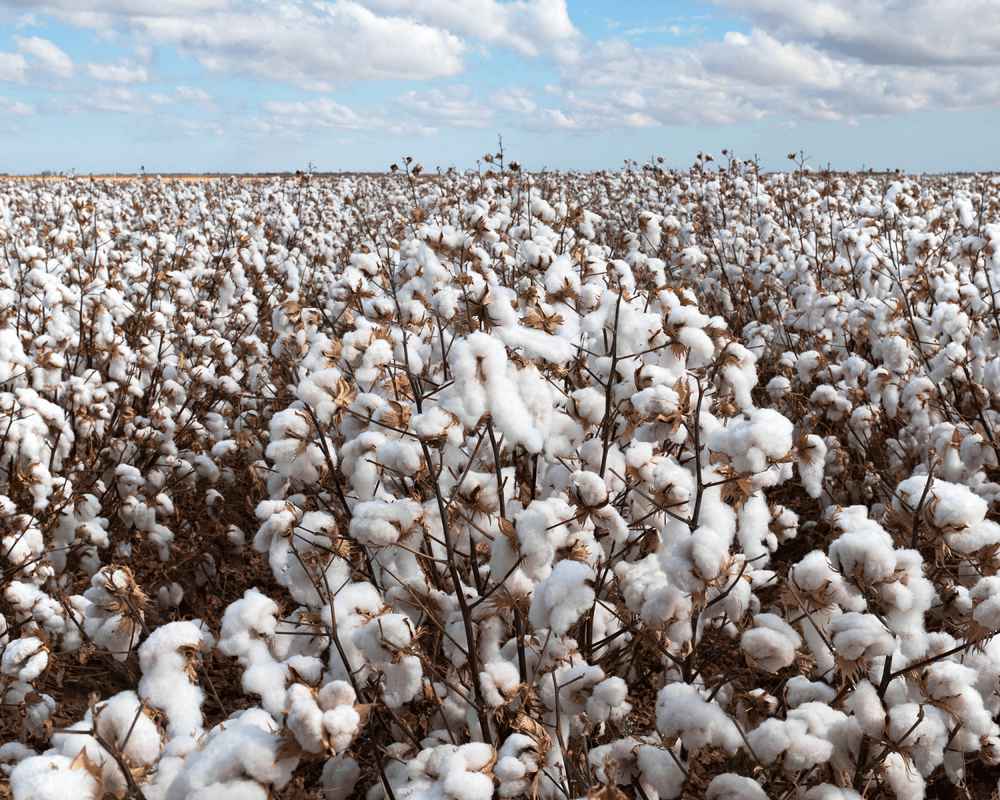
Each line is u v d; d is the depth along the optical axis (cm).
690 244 841
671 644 253
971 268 571
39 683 292
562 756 208
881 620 191
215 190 1619
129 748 168
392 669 214
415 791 199
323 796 235
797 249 757
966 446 339
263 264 662
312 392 261
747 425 221
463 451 270
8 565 331
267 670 209
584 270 358
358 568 261
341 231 1111
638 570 238
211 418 479
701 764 235
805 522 416
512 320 277
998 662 209
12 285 605
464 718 241
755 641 197
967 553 196
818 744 185
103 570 248
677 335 275
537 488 291
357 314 409
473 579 284
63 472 415
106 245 741
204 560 388
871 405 430
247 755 157
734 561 242
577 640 261
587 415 266
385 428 273
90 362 526
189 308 617
